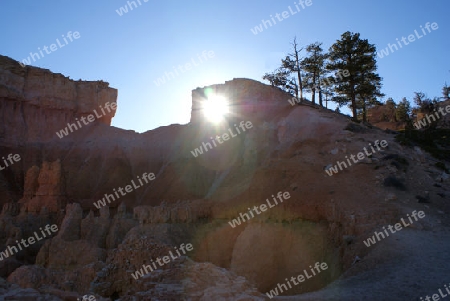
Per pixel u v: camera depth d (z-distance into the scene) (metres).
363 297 19.36
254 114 71.19
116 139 92.12
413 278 21.30
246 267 36.28
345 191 38.78
